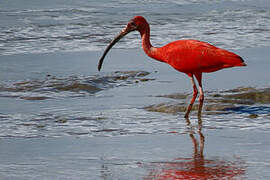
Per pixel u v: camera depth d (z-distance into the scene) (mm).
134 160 15156
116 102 23109
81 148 16438
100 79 27891
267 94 22891
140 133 18188
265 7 66438
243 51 36969
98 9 65125
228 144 16641
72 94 24875
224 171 14016
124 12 62344
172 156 15469
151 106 21984
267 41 41188
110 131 18469
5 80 28188
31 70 31203
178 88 26062
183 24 51656
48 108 22031
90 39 43250
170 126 19031
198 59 20703
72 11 62781
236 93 23250
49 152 16031
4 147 16609
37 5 68188
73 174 14000
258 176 13609
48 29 48719
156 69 31391
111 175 13883
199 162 14875
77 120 20031
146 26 22750
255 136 17484
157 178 13609
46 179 13625
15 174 14023
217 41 41562
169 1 73125
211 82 27281
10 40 42562
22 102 23203
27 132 18422
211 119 19891
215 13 60781
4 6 66875
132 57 35438
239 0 75000
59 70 31203
